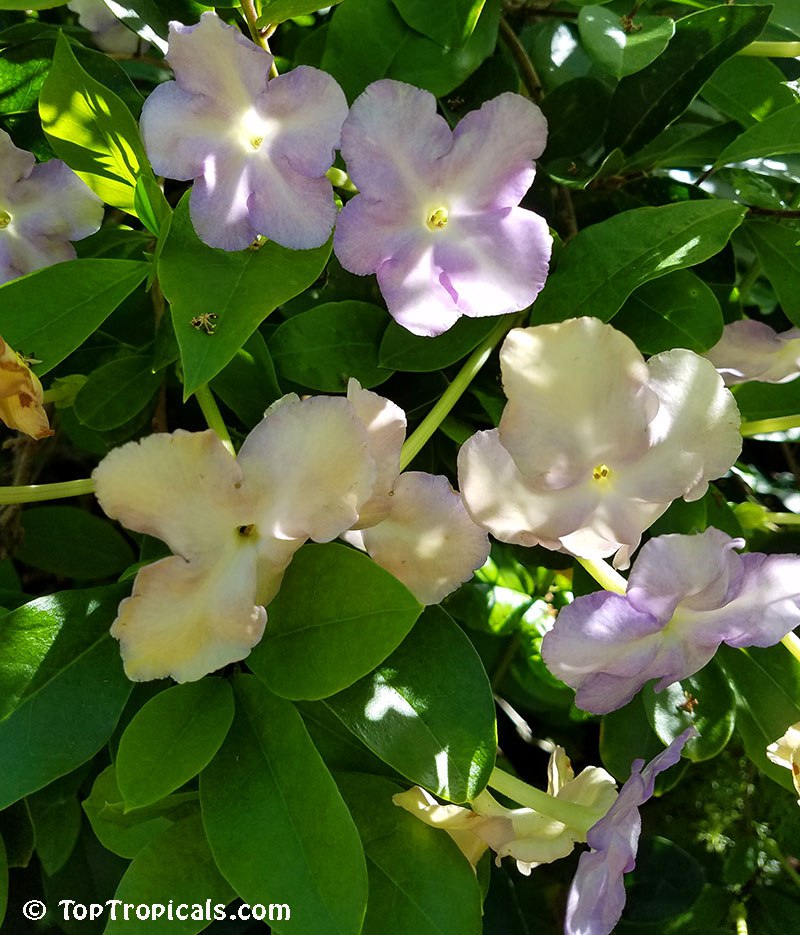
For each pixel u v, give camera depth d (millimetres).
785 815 317
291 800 202
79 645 220
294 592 211
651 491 210
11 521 294
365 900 190
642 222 243
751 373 259
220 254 218
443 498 218
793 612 222
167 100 212
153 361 260
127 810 196
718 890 326
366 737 212
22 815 249
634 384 198
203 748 206
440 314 221
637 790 213
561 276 245
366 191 214
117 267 235
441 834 229
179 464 182
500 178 217
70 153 244
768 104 290
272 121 214
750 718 267
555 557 269
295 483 190
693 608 217
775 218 292
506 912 298
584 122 287
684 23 265
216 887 216
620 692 220
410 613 202
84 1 314
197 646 196
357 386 204
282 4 232
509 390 196
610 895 212
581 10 265
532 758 346
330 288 263
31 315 229
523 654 315
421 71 261
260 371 242
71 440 326
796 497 339
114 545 303
